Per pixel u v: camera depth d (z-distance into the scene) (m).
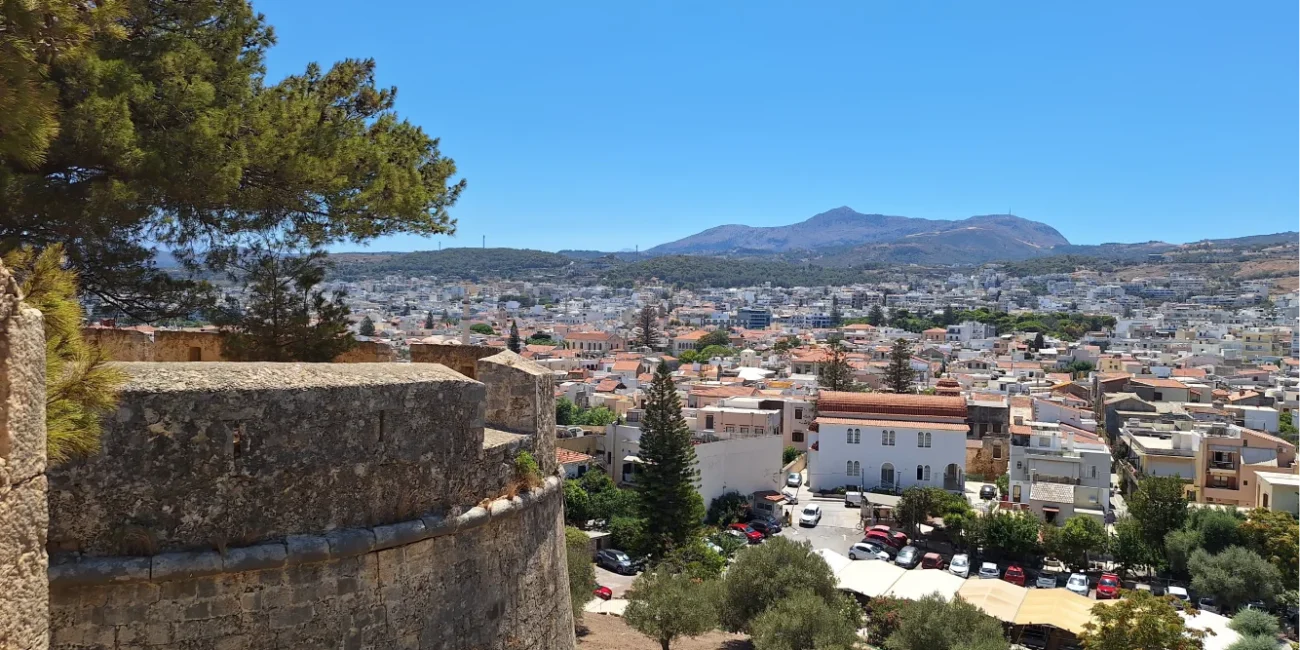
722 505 80.25
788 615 38.84
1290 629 55.84
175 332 23.38
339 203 21.36
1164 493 68.94
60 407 9.11
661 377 66.06
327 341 23.58
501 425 16.78
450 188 26.25
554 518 17.05
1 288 6.48
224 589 11.49
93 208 16.34
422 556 13.49
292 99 21.19
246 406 11.69
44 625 6.98
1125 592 44.66
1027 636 51.16
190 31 19.95
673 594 37.44
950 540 73.38
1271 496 75.06
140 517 11.00
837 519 80.62
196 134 17.58
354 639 12.52
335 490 12.47
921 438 89.19
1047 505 78.44
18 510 6.63
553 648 16.52
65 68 16.20
